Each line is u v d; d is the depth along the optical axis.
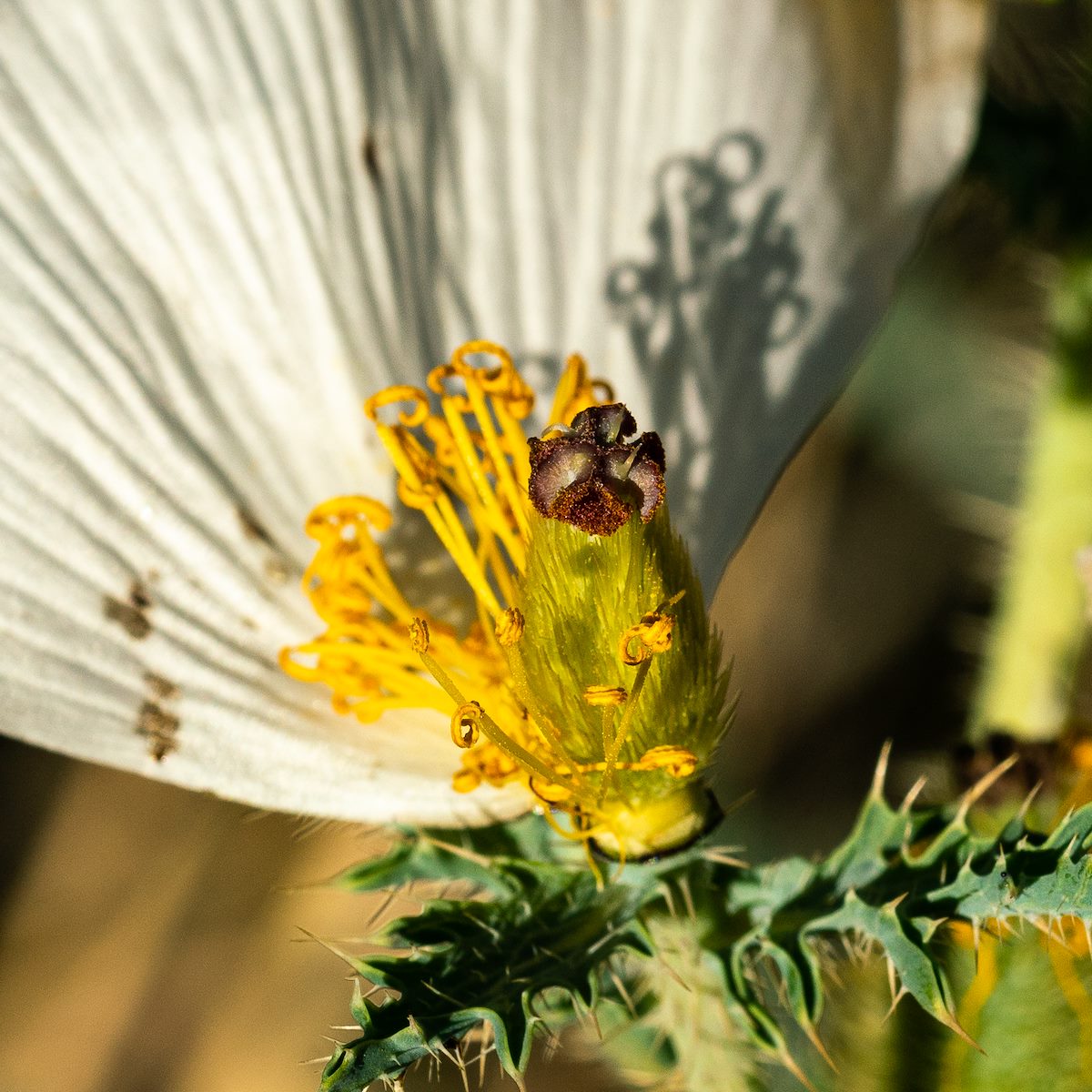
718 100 0.14
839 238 0.14
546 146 0.14
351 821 0.13
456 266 0.14
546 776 0.12
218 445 0.13
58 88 0.13
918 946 0.12
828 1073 0.13
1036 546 0.15
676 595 0.12
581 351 0.14
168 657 0.13
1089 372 0.15
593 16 0.14
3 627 0.13
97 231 0.13
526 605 0.12
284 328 0.13
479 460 0.13
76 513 0.13
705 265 0.14
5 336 0.13
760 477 0.14
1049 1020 0.13
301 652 0.13
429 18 0.14
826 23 0.14
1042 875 0.12
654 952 0.12
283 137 0.13
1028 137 0.14
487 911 0.12
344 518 0.13
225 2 0.13
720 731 0.12
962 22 0.14
